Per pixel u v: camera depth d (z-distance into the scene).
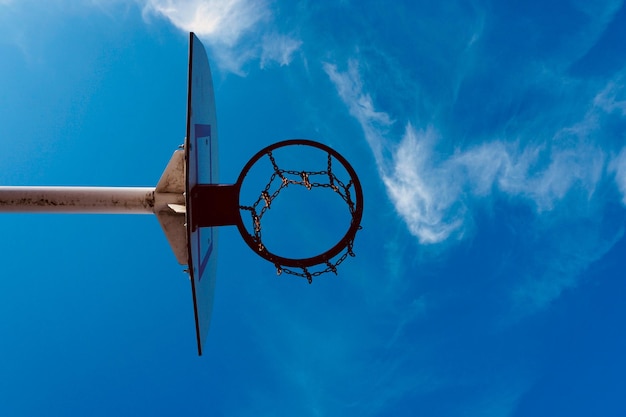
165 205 4.48
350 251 4.71
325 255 4.66
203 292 4.57
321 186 4.79
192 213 4.17
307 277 4.67
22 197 4.45
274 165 4.74
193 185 4.16
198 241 4.38
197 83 4.27
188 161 3.63
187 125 3.69
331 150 4.60
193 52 3.92
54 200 4.47
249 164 4.51
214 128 5.62
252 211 4.66
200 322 4.22
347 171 4.66
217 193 4.42
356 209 4.68
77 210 4.55
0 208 4.48
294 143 4.59
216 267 5.70
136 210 4.54
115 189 4.51
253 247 4.58
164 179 4.48
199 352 4.07
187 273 4.57
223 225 4.50
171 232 4.50
